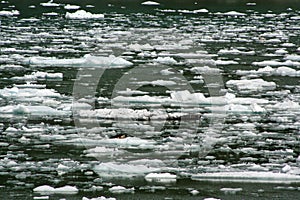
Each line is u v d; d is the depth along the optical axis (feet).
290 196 69.21
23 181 72.84
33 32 212.23
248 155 83.82
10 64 151.12
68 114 103.45
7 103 110.63
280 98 118.93
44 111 104.58
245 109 107.86
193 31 221.87
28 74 138.92
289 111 108.68
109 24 238.27
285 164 80.18
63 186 71.46
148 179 74.49
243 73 145.07
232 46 189.26
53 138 89.81
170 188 71.31
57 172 76.18
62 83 129.59
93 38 200.44
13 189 70.13
